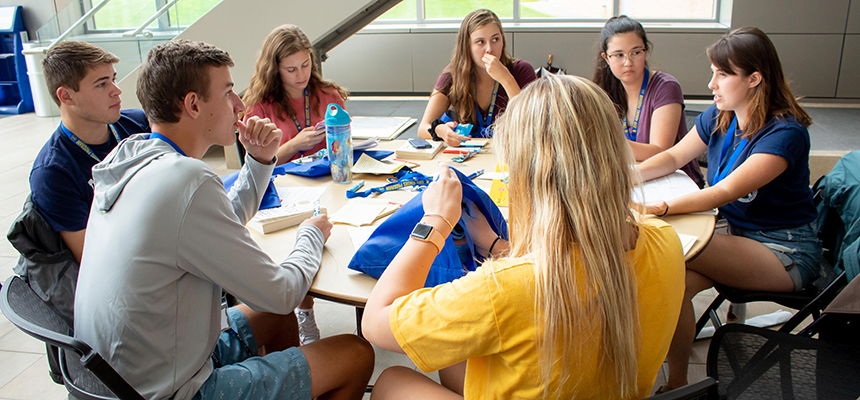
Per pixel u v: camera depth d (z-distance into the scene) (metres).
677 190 1.73
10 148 5.31
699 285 1.64
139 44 3.81
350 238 1.41
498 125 0.86
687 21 5.68
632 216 0.82
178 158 1.07
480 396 0.84
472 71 2.55
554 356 0.75
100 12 3.76
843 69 5.17
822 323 1.36
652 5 5.75
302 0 3.76
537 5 5.95
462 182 1.17
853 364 1.28
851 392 1.20
